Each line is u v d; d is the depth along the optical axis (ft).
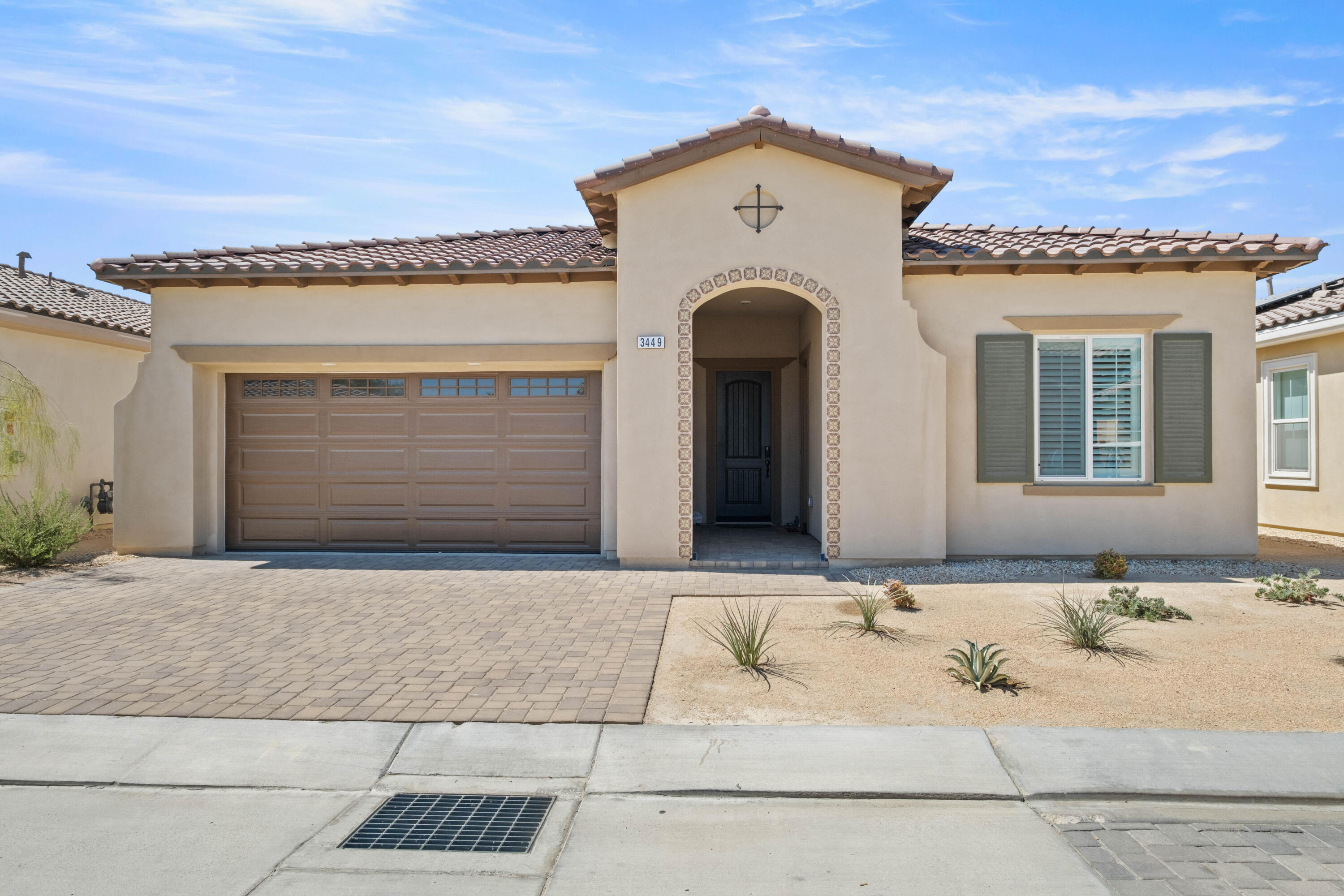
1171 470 34.09
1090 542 34.37
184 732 16.79
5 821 13.64
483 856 12.46
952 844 12.72
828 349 33.22
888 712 17.74
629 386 33.53
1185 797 14.25
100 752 16.05
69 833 13.21
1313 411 44.62
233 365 37.17
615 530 35.83
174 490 36.88
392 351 36.04
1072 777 14.80
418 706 18.02
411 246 40.75
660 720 17.35
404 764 15.65
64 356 48.16
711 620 25.40
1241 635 23.21
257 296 36.60
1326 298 44.65
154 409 36.86
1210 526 34.17
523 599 28.07
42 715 17.56
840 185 33.17
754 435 47.16
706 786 14.64
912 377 33.12
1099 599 26.78
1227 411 34.12
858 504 33.22
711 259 33.32
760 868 12.01
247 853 12.55
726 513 47.16
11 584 30.71
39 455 39.60
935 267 33.78
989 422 34.50
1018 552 34.53
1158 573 31.96
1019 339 34.40
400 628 24.43
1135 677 19.77
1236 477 34.12
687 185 33.37
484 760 15.74
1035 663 20.89
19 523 34.68
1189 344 34.01
